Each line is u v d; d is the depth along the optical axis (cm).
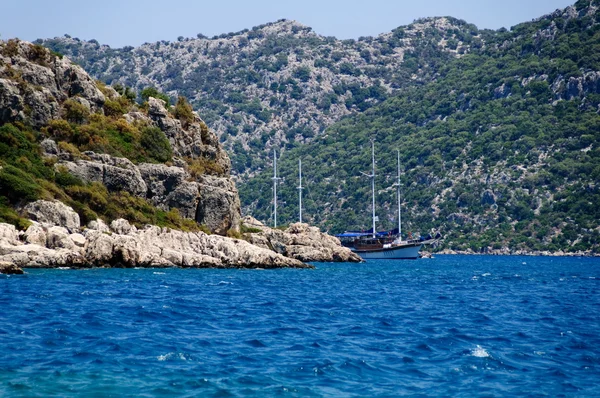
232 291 6650
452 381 3238
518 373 3400
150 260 8862
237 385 3072
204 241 9825
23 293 5594
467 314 5416
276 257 10488
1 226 7975
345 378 3244
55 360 3353
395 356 3700
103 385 2992
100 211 10144
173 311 4994
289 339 4091
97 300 5409
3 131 10200
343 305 5862
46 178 9956
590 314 5578
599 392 3116
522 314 5494
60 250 8125
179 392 2944
